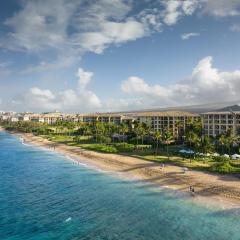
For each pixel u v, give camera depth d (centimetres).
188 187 8156
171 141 15675
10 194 8056
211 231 5419
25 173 11019
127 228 5628
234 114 16462
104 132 19600
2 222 5991
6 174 10875
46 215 6372
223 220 5897
